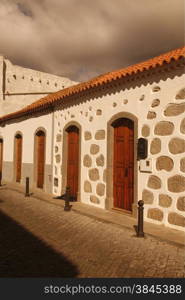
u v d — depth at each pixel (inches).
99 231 224.1
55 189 397.4
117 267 155.5
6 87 757.9
